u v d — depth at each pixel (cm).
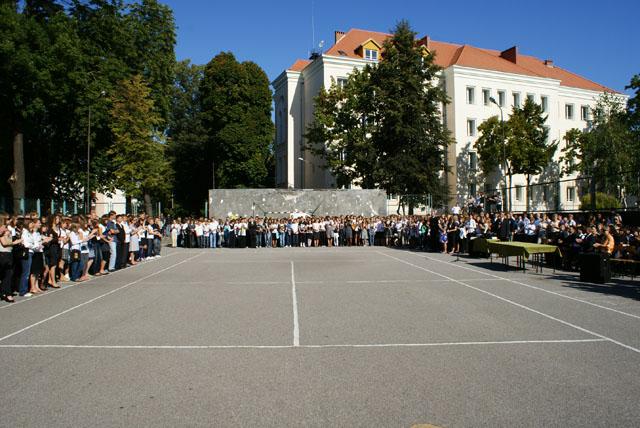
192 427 426
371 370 581
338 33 5566
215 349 677
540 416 448
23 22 2373
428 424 430
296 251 2645
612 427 425
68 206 2714
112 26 3112
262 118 5319
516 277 1475
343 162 4297
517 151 4738
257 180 5284
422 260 2058
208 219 3084
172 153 5953
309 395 500
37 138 3181
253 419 441
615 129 4725
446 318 880
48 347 693
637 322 842
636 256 1440
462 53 5747
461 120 5422
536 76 5781
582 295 1134
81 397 498
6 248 1077
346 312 941
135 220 2128
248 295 1157
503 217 2253
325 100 4275
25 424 434
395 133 4166
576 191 2612
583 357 633
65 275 1488
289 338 736
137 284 1363
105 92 3027
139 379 553
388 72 4219
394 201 4209
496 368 587
